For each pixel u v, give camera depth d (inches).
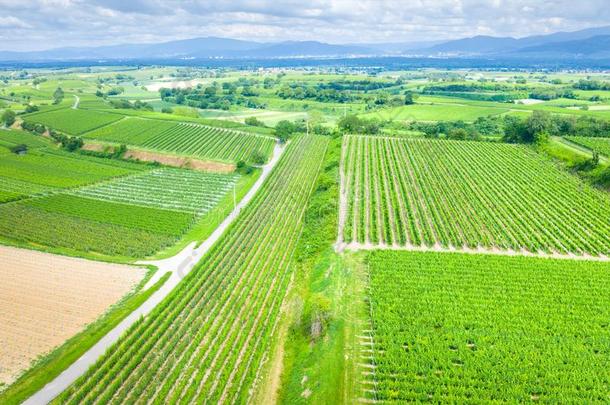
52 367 1989.4
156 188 4788.4
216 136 6875.0
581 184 4362.7
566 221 3565.5
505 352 2027.6
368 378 1929.1
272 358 2130.9
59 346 2135.8
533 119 5940.0
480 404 1768.0
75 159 6018.7
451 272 2728.8
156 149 6294.3
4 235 3408.0
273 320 2405.3
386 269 2758.4
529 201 3971.5
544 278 2669.8
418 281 2618.1
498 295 2477.9
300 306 2491.4
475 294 2482.8
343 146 5944.9
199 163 5723.4
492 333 2166.6
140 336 2231.8
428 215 3737.7
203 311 2456.9
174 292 2600.9
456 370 1927.9
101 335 2217.0
